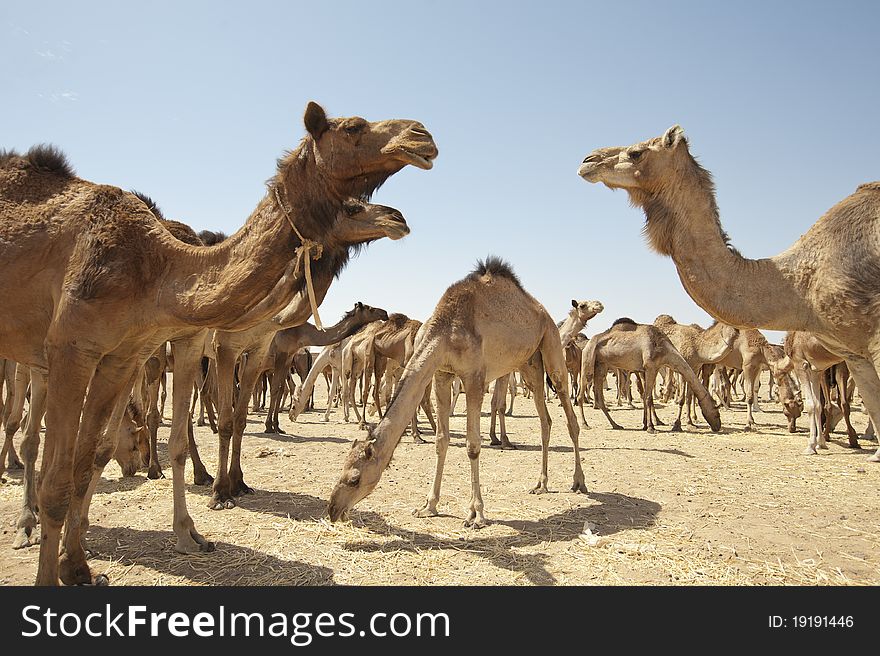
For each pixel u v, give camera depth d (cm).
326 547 556
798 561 518
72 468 423
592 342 1602
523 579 481
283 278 421
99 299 416
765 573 491
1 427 909
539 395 809
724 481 864
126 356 464
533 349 755
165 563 511
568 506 716
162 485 800
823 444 1195
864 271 527
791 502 734
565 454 1129
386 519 656
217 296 402
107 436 534
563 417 1920
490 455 1122
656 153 572
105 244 428
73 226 443
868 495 775
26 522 565
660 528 618
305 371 2225
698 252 571
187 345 559
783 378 1518
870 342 529
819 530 611
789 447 1231
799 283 560
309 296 396
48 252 444
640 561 520
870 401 601
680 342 1800
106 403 469
